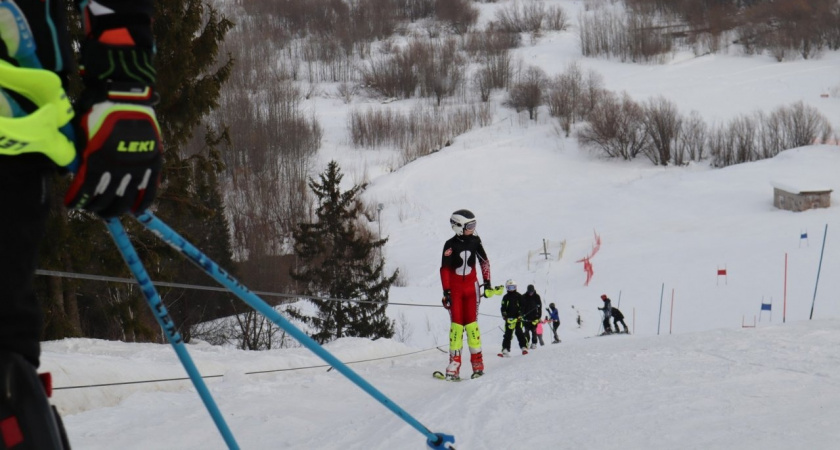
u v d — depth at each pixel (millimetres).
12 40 1485
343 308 37469
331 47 118250
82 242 20688
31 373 1383
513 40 124812
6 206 1373
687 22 124062
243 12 127500
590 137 84000
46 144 1393
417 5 136875
